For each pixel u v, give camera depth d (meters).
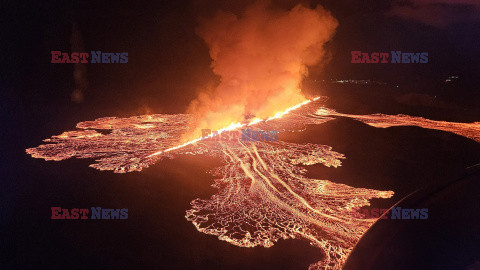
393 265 1.37
